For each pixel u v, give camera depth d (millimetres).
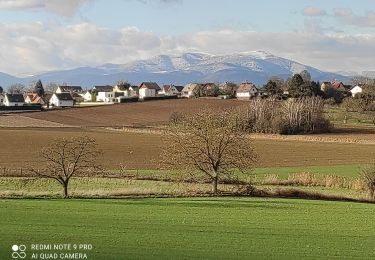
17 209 37094
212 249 27391
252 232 32312
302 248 28422
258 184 60188
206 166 52250
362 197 50844
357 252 27984
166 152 53375
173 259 25125
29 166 70938
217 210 40031
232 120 53438
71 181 58000
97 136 114688
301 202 46031
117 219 34656
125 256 25391
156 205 41312
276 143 111750
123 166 74938
